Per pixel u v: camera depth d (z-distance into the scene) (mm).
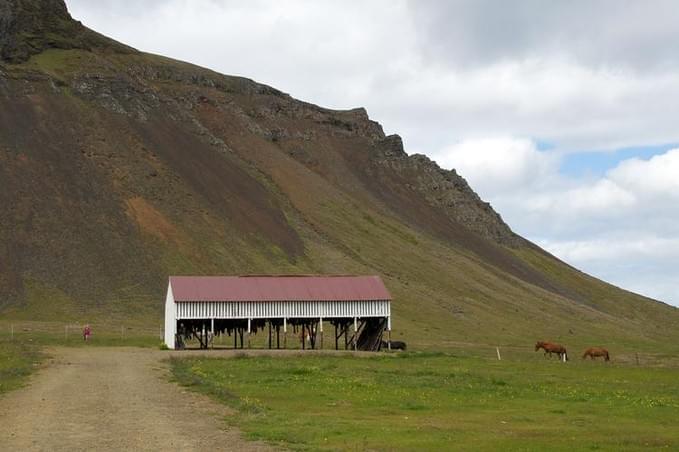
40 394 33594
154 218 143625
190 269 131875
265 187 185625
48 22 198875
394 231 198375
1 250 120375
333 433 24109
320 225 180250
